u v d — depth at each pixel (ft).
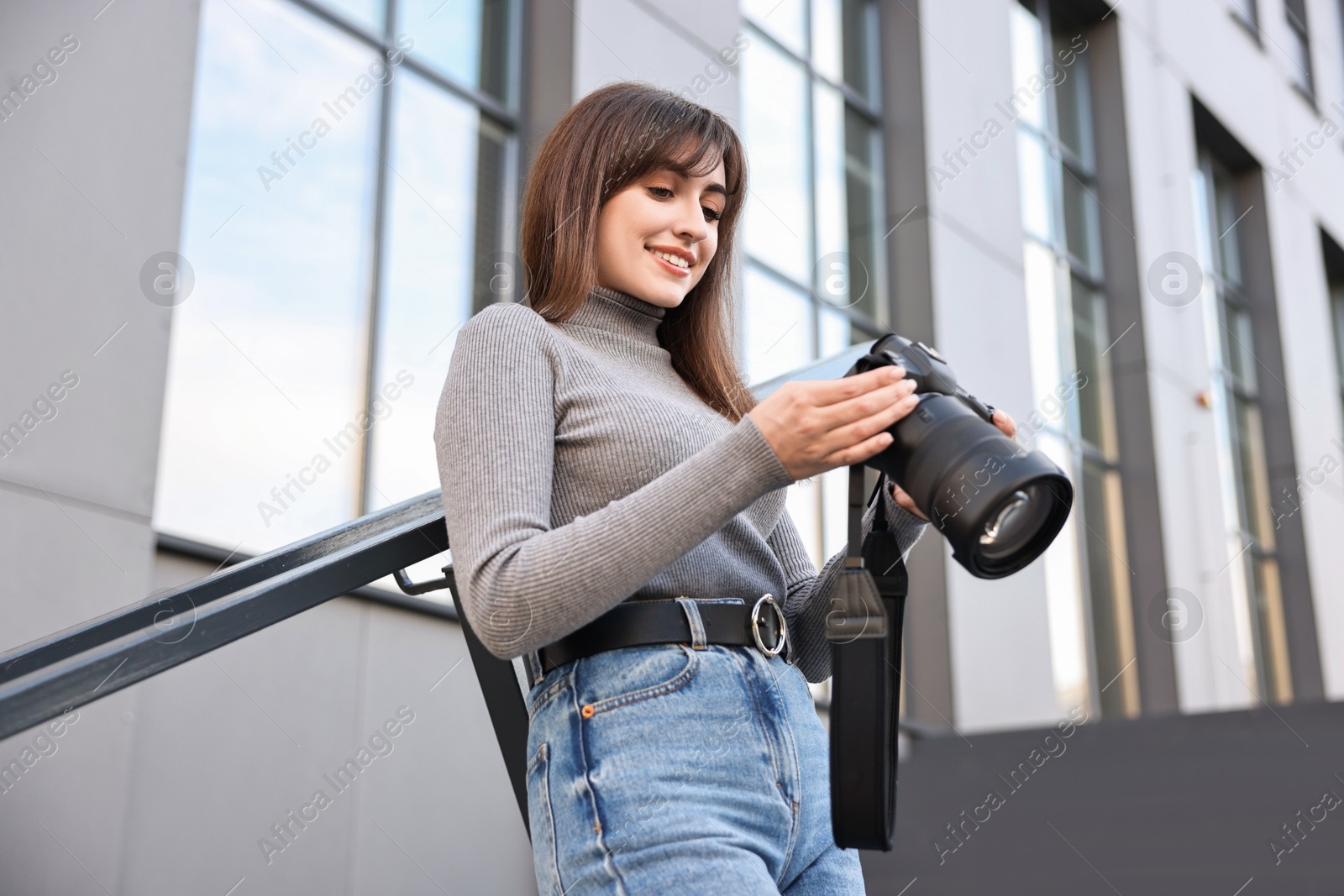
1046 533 3.17
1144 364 23.77
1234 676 23.80
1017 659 18.75
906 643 17.69
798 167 18.13
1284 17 33.68
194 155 10.58
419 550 3.93
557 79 14.01
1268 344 29.35
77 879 7.75
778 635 3.38
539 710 3.19
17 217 8.72
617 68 14.53
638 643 3.14
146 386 9.34
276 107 11.43
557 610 2.84
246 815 8.79
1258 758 13.51
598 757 3.01
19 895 7.43
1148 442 23.50
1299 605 27.53
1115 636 22.07
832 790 3.20
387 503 11.42
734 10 16.66
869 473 7.18
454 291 12.88
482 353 3.34
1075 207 24.58
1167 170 26.32
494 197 13.67
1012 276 21.07
